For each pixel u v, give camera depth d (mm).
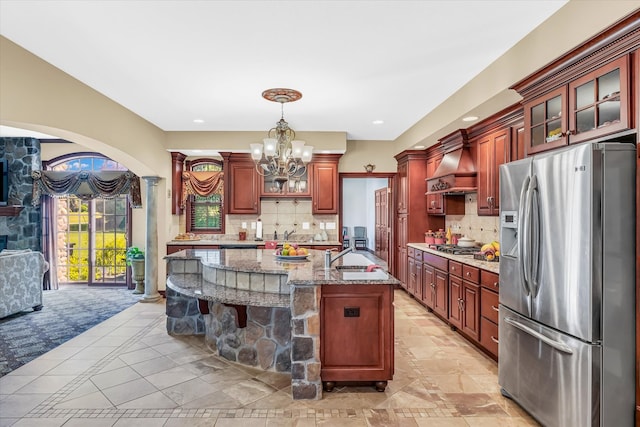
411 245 5355
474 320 3400
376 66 3176
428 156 5547
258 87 3693
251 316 3049
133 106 4344
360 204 11789
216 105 4281
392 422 2248
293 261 3467
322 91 3795
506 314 2533
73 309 4930
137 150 4699
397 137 6125
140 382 2766
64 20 2453
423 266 4840
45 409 2381
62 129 3312
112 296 5723
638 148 1807
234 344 3156
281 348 2939
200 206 6352
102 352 3375
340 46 2814
